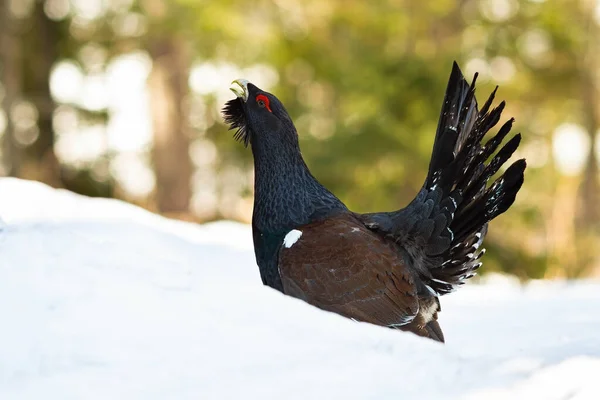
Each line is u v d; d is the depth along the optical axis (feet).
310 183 28.45
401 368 16.97
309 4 100.22
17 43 118.73
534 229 104.42
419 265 27.84
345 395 15.75
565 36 104.94
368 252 26.18
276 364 17.33
